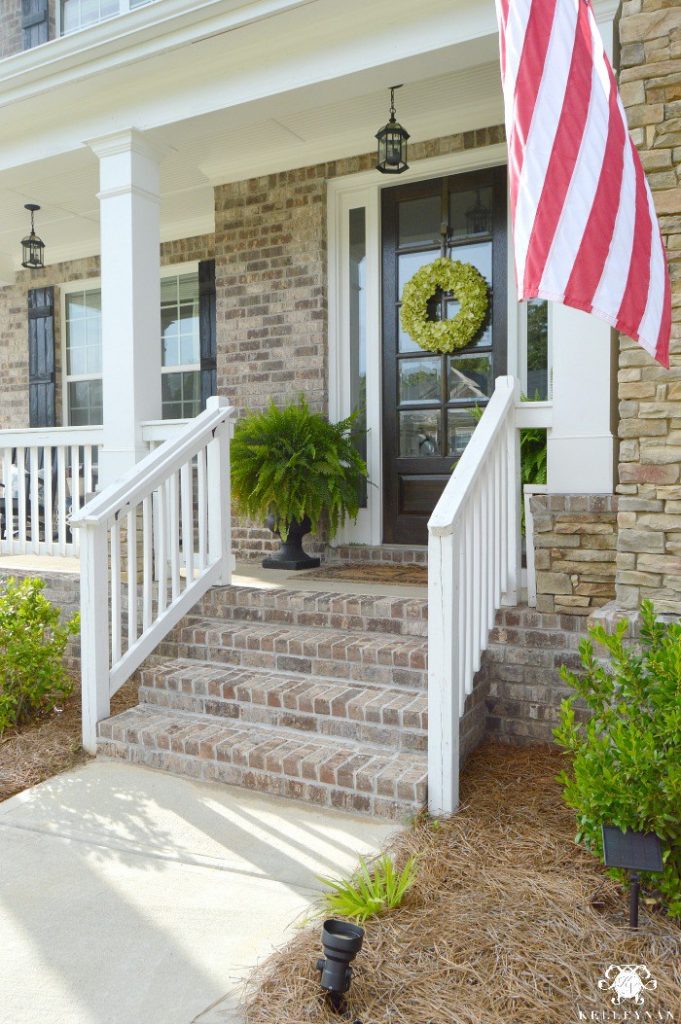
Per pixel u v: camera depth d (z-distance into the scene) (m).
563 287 2.31
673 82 2.91
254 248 5.94
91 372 8.18
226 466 4.38
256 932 2.17
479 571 3.15
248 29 4.06
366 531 5.76
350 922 2.13
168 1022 1.82
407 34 3.91
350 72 4.05
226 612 4.13
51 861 2.58
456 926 2.10
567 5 2.38
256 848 2.62
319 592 4.15
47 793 3.09
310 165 5.70
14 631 3.90
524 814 2.72
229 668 3.79
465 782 3.01
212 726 3.40
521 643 3.40
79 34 4.34
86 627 3.49
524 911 2.16
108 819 2.86
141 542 4.71
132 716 3.56
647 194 2.44
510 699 3.42
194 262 7.32
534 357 5.25
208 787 3.11
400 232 5.59
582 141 2.34
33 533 5.35
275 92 4.25
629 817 2.13
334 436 5.38
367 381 5.74
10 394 8.59
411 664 3.37
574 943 2.02
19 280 8.51
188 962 2.04
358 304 5.80
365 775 2.82
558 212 2.33
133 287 4.69
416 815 2.72
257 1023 1.79
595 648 3.04
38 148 5.03
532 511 3.38
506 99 2.42
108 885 2.43
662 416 2.98
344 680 3.52
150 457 3.90
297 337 5.80
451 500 2.85
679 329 2.94
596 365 3.38
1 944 2.13
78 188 6.28
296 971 1.95
